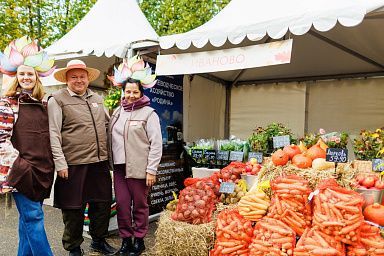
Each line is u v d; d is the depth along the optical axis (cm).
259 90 620
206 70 334
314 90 577
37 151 270
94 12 568
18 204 269
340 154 265
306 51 491
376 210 244
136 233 336
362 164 304
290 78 591
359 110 539
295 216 252
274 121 605
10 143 258
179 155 482
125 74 338
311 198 250
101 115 326
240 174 338
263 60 301
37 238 269
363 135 359
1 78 511
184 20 812
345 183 264
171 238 287
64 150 304
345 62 509
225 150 404
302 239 239
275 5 328
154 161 326
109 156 334
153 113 335
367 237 233
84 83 314
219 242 270
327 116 565
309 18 268
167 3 869
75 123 305
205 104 577
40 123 276
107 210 344
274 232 249
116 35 525
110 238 393
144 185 333
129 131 325
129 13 579
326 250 224
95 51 397
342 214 231
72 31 556
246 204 280
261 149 387
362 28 382
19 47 269
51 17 908
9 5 820
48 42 913
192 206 296
